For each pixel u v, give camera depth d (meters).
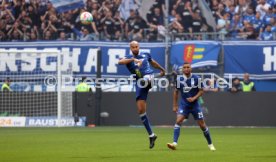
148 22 83.12
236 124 74.00
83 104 76.50
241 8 81.94
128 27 83.06
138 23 82.88
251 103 73.56
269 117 73.25
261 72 75.12
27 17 84.38
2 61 78.12
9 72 78.19
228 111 73.94
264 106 73.38
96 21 83.62
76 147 40.88
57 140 48.41
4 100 76.88
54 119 75.88
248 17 81.38
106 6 84.06
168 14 79.81
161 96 74.88
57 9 84.69
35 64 78.25
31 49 79.38
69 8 84.56
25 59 78.25
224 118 74.06
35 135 55.50
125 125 76.00
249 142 45.94
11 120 76.19
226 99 74.00
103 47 78.00
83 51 78.19
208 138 38.25
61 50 78.62
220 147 40.84
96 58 77.88
